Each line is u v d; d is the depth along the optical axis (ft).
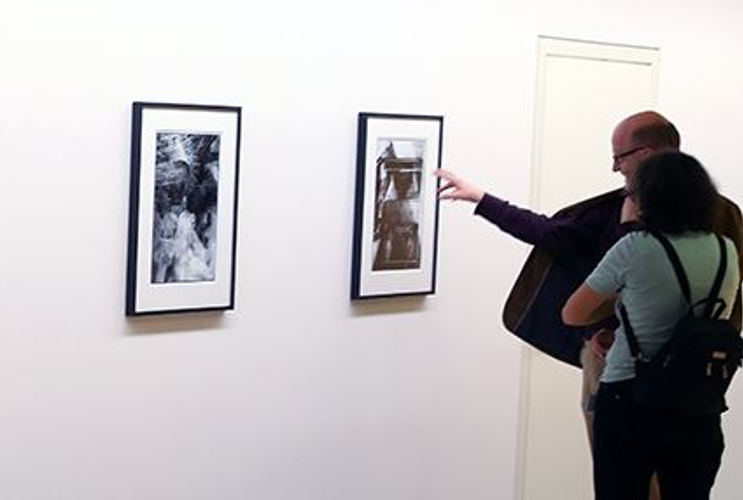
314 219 12.73
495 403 14.70
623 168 11.96
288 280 12.59
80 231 11.05
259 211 12.28
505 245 14.55
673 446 10.89
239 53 11.94
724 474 17.39
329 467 13.16
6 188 10.58
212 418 12.14
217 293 11.95
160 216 11.45
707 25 16.33
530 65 14.52
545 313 12.66
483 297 14.42
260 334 12.43
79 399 11.20
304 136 12.54
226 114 11.82
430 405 14.06
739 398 17.35
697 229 10.71
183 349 11.87
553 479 15.43
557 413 15.35
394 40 13.19
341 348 13.14
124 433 11.53
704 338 10.33
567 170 15.07
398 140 13.25
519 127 14.51
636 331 10.75
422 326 13.87
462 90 13.89
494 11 14.08
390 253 13.33
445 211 13.92
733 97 16.80
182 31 11.51
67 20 10.78
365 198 13.00
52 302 10.94
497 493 14.87
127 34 11.16
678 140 12.03
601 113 15.31
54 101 10.78
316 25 12.50
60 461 11.14
